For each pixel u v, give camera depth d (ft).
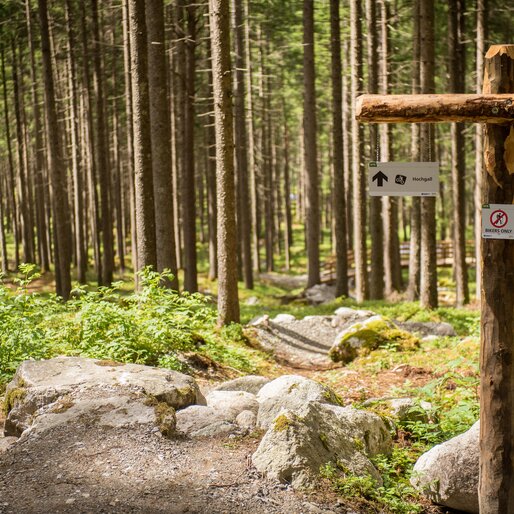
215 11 45.62
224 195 48.19
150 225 48.75
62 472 18.90
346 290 76.23
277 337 52.34
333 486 18.53
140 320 35.12
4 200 175.52
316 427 20.27
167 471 19.03
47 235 116.47
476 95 15.70
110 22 90.89
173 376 25.99
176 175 100.37
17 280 32.99
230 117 46.85
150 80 48.67
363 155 73.92
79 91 103.04
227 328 48.44
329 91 118.83
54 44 96.07
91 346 32.81
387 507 18.52
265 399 24.13
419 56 66.74
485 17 62.23
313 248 85.40
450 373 29.27
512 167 15.98
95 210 92.99
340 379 39.19
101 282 92.89
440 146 116.26
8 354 30.12
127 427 21.53
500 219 16.06
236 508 17.17
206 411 23.31
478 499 18.51
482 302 16.60
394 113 16.07
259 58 107.96
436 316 58.03
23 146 112.37
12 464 19.54
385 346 44.68
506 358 16.33
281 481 18.56
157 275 37.68
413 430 24.79
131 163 80.38
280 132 159.63
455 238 69.87
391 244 77.82
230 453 20.35
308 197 83.15
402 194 17.07
